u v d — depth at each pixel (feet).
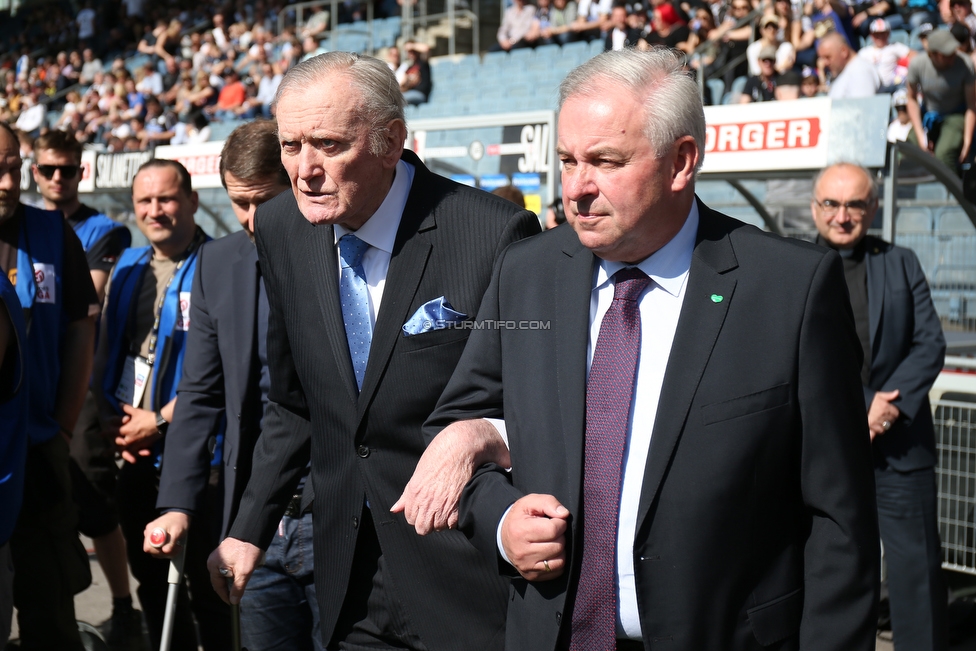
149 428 11.10
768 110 15.75
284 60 51.16
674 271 5.36
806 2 33.88
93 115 59.21
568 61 43.93
